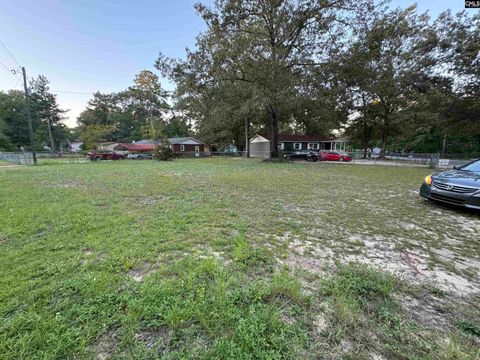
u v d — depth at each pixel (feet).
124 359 4.13
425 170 42.39
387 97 75.05
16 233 10.19
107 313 5.20
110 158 84.07
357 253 8.71
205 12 46.75
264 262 7.88
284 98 46.70
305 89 50.88
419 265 7.84
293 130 134.62
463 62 52.80
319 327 4.95
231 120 73.31
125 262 7.59
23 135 133.90
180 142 113.80
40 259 7.80
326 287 6.36
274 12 48.26
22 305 5.44
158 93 127.54
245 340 4.47
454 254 8.71
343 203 16.57
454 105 55.83
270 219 12.71
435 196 15.38
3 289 6.02
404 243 9.69
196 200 17.07
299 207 15.37
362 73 49.80
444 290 6.40
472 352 4.37
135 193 19.51
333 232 10.87
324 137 110.73
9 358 4.09
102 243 9.15
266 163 58.23
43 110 135.33
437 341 4.61
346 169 43.57
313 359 4.19
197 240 9.62
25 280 6.50
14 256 8.00
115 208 14.58
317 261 8.04
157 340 4.55
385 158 86.07
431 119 64.03
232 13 47.83
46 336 4.52
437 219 12.97
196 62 49.06
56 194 18.89
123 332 4.70
